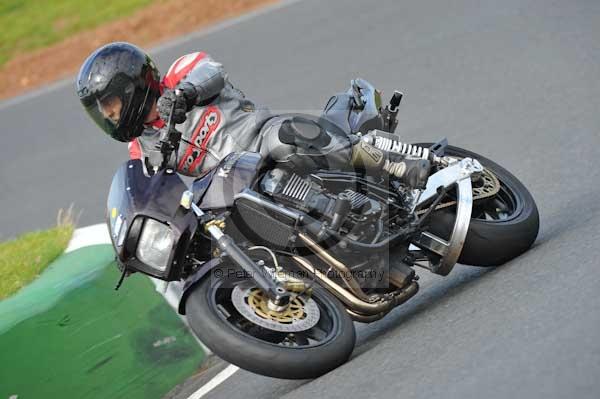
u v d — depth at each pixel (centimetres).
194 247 1659
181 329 2256
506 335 1472
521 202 1969
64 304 2102
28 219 3544
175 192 1627
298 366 1556
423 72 3719
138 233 1602
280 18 5081
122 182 1692
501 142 2853
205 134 1758
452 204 1914
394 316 1969
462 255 1888
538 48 3594
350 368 1611
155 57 5100
